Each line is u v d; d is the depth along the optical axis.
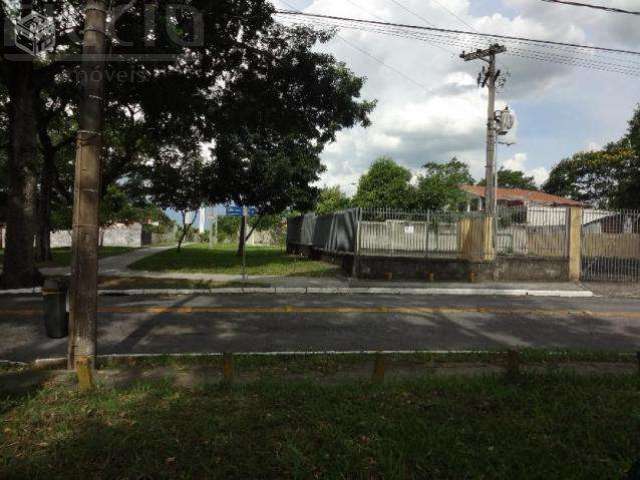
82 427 4.07
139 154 27.02
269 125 16.66
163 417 4.29
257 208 26.94
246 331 8.72
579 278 18.62
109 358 6.49
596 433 4.04
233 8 13.15
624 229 19.00
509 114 21.64
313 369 6.09
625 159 46.00
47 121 19.53
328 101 15.45
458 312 10.98
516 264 18.36
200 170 27.72
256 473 3.34
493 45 21.22
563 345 8.02
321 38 14.77
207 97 16.05
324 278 17.38
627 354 6.93
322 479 3.28
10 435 3.93
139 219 54.12
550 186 54.59
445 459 3.53
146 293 13.83
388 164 42.22
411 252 18.22
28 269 14.16
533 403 4.73
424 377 5.62
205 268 20.23
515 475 3.34
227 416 4.31
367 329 9.02
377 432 3.97
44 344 7.68
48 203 24.78
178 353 7.07
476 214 18.53
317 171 27.30
